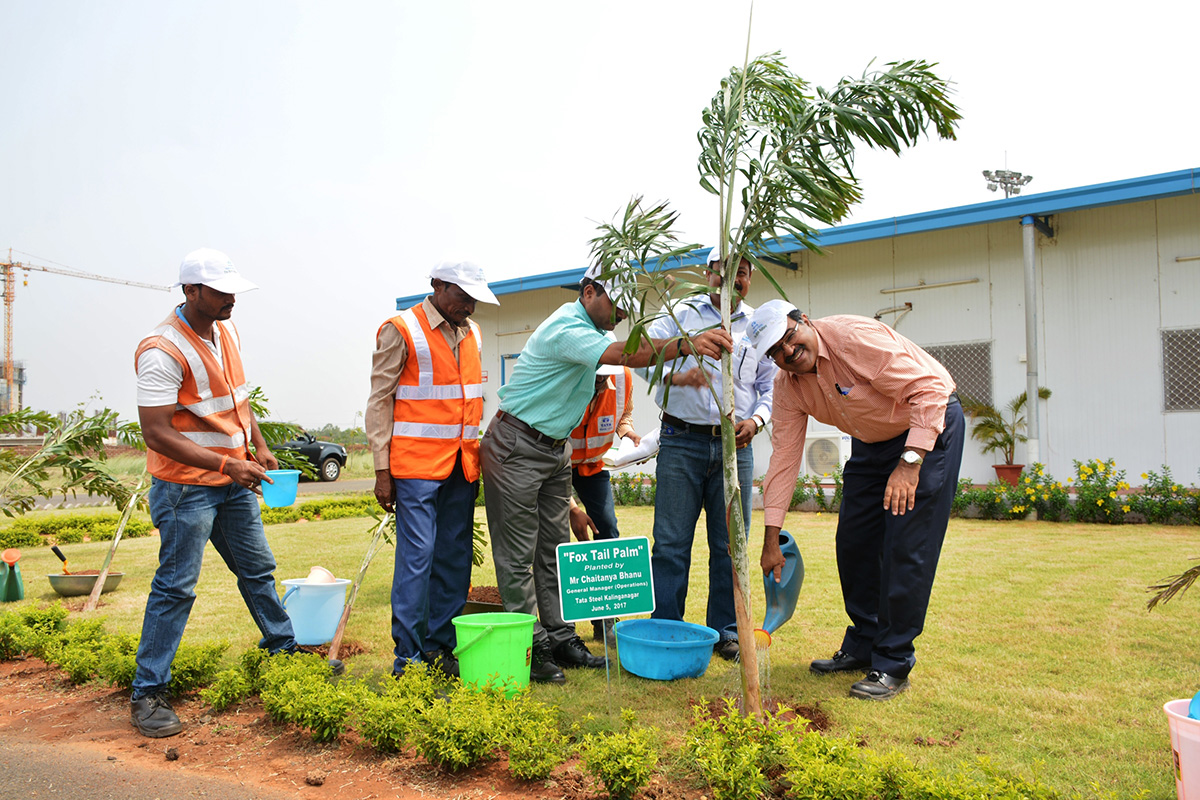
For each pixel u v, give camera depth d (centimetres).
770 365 436
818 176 289
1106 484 1007
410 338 372
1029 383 1086
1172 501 938
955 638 423
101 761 287
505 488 379
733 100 276
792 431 383
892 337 351
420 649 372
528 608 383
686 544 420
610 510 484
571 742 286
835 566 665
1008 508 1034
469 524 411
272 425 617
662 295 280
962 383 1203
